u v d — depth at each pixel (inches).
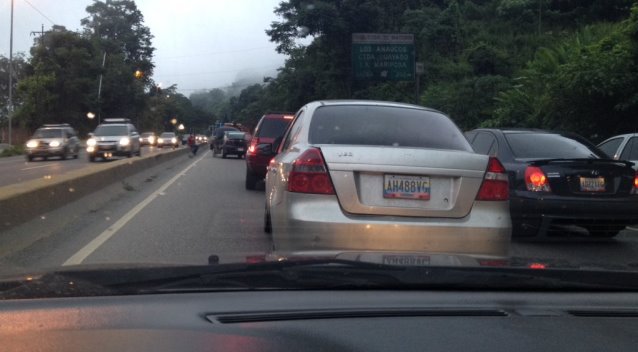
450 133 234.4
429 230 198.2
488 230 203.6
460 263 137.1
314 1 1713.8
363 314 113.7
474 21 1834.4
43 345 96.0
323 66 1870.1
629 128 727.7
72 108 2721.5
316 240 195.9
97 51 2952.8
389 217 200.1
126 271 130.0
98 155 1200.8
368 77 1354.6
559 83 746.8
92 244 314.2
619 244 337.7
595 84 695.7
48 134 1341.0
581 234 351.3
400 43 1354.6
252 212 437.1
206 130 5935.0
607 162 318.0
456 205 204.7
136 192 578.2
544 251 313.7
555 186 314.8
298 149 217.6
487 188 209.5
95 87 2837.1
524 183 319.9
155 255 285.1
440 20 1729.8
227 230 358.0
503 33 1729.8
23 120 2600.9
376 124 230.7
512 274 131.6
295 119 278.4
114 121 1288.1
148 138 2299.5
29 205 325.4
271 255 146.6
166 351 94.4
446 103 1306.6
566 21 1722.4
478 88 1278.3
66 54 2721.5
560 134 369.7
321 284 125.9
